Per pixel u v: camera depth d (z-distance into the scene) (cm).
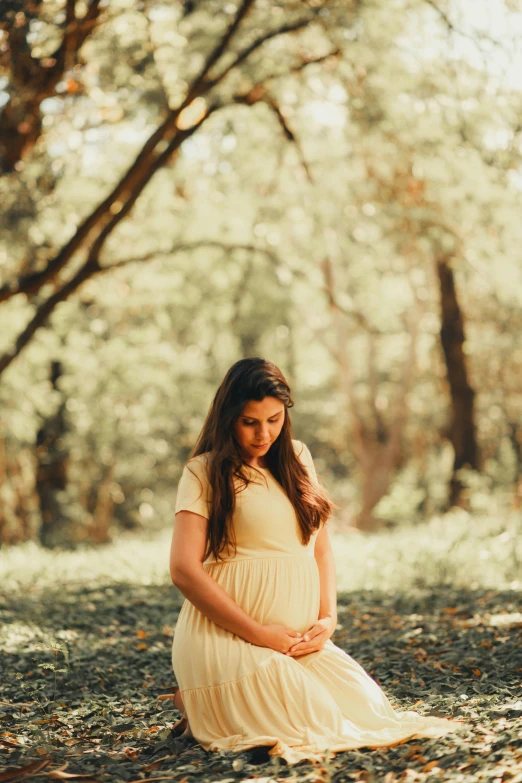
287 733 384
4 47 1242
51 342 2075
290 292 2175
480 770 334
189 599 405
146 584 1055
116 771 373
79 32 1311
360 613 811
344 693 408
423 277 2577
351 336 3177
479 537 1135
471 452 2347
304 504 425
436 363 3134
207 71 1412
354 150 1537
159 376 2511
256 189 1788
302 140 1667
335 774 350
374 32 1321
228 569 415
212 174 1770
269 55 1438
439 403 3297
